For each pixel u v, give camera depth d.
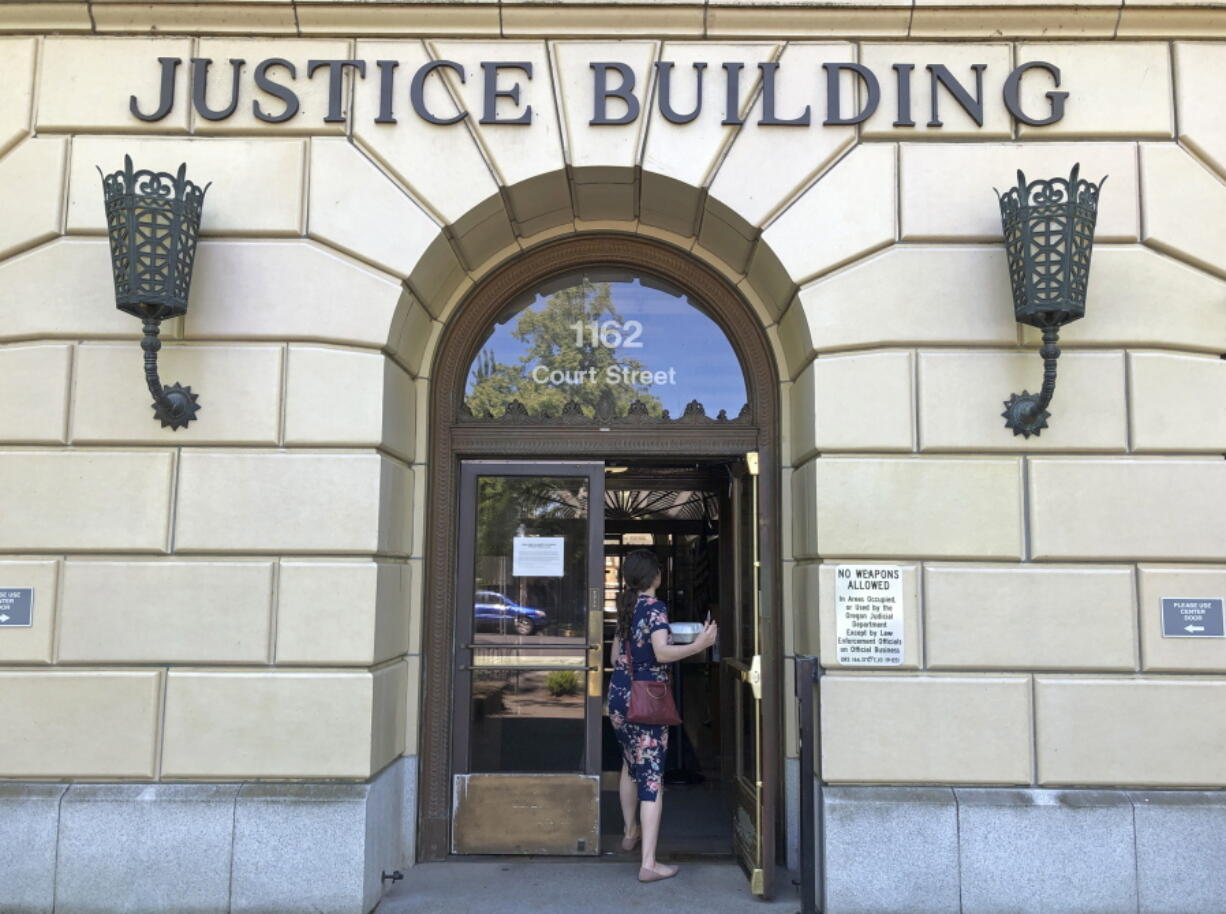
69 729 4.47
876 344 4.72
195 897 4.36
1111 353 4.69
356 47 4.85
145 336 4.32
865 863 4.43
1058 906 4.38
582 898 4.66
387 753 4.80
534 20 4.81
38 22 4.81
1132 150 4.78
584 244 5.56
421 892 4.71
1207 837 4.41
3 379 4.64
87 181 4.74
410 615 5.21
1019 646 4.54
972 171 4.78
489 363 5.57
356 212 4.75
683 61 4.86
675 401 5.52
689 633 5.15
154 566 4.54
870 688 4.54
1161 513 4.59
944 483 4.63
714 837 5.59
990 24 4.80
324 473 4.60
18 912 4.36
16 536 4.55
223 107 4.79
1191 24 4.79
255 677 4.49
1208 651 4.54
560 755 5.26
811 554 4.82
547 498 5.46
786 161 4.80
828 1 4.73
